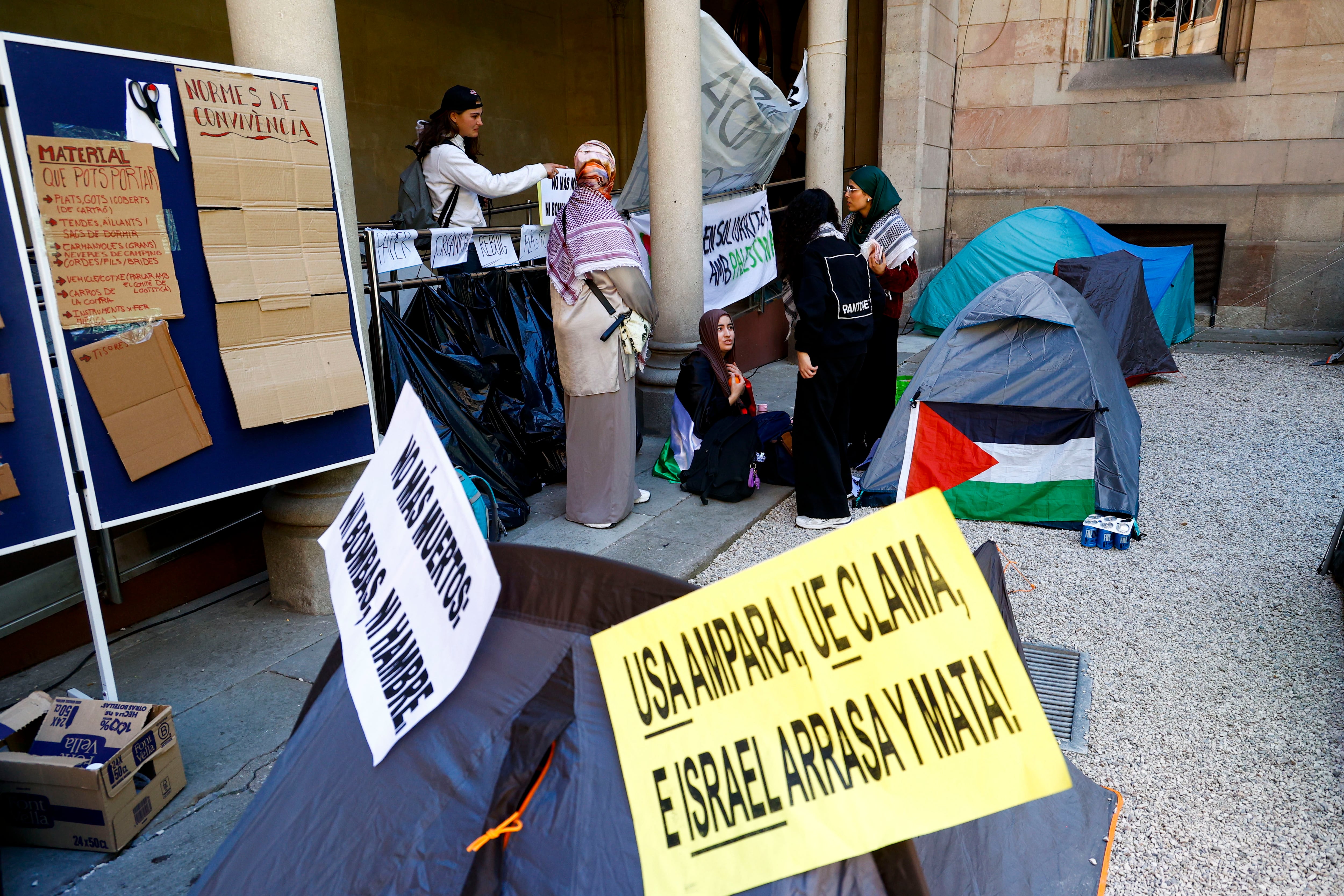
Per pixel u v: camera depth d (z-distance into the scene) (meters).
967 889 1.57
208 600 3.59
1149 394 7.25
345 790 1.45
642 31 10.34
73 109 2.46
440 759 1.37
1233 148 9.81
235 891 1.43
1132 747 2.62
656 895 1.10
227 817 2.33
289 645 3.20
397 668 1.43
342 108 3.17
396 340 4.14
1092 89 10.16
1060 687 2.91
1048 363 4.41
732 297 6.74
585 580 1.38
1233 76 9.65
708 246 6.34
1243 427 6.16
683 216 5.53
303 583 3.42
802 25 12.01
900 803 1.04
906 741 1.05
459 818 1.31
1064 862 1.98
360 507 1.66
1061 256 8.66
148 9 6.06
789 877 1.07
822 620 1.10
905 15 9.47
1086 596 3.65
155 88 2.62
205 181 2.74
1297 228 9.77
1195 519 4.49
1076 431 4.31
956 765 1.02
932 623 1.05
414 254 4.23
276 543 3.44
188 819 2.32
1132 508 4.23
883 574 1.08
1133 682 2.98
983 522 4.56
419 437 1.51
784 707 1.10
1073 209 10.23
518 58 9.66
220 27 6.59
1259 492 4.86
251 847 1.49
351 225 3.24
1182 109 9.89
